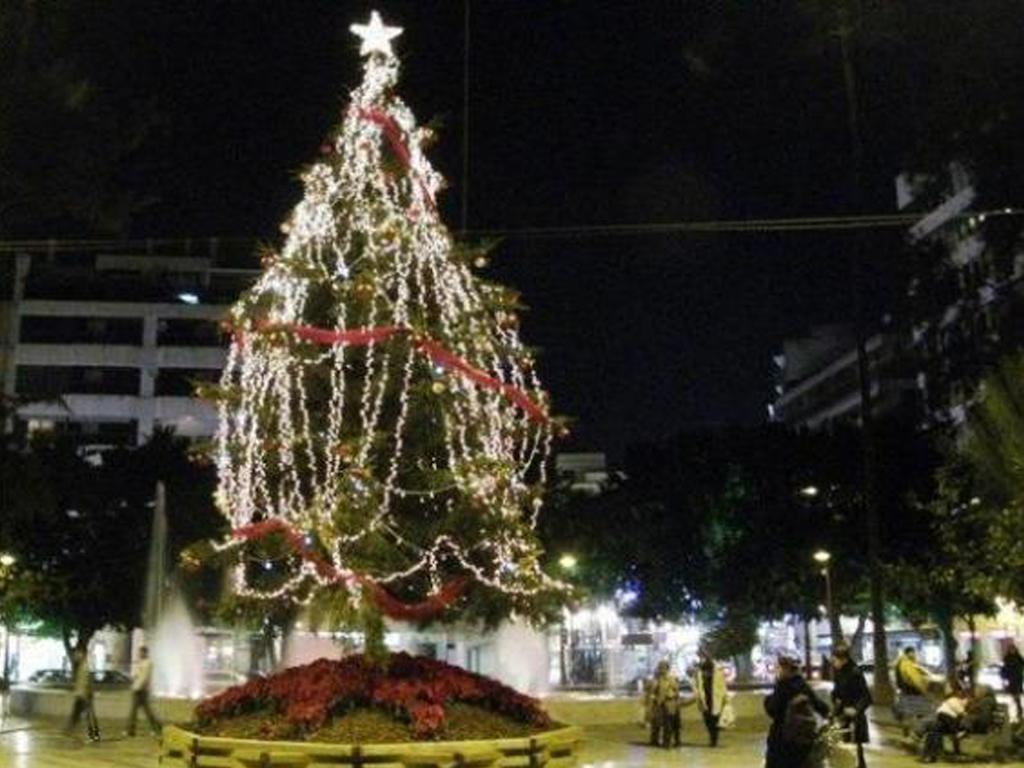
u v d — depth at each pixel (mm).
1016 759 20812
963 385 46562
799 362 117562
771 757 12875
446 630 16844
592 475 69938
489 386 13898
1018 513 21125
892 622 62875
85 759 20219
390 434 13406
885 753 22297
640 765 20219
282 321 13516
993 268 34719
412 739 12164
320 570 13117
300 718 12273
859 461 50219
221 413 14250
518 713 13375
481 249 14555
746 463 51469
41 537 46750
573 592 14523
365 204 13922
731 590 50625
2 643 63219
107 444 81375
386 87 14367
